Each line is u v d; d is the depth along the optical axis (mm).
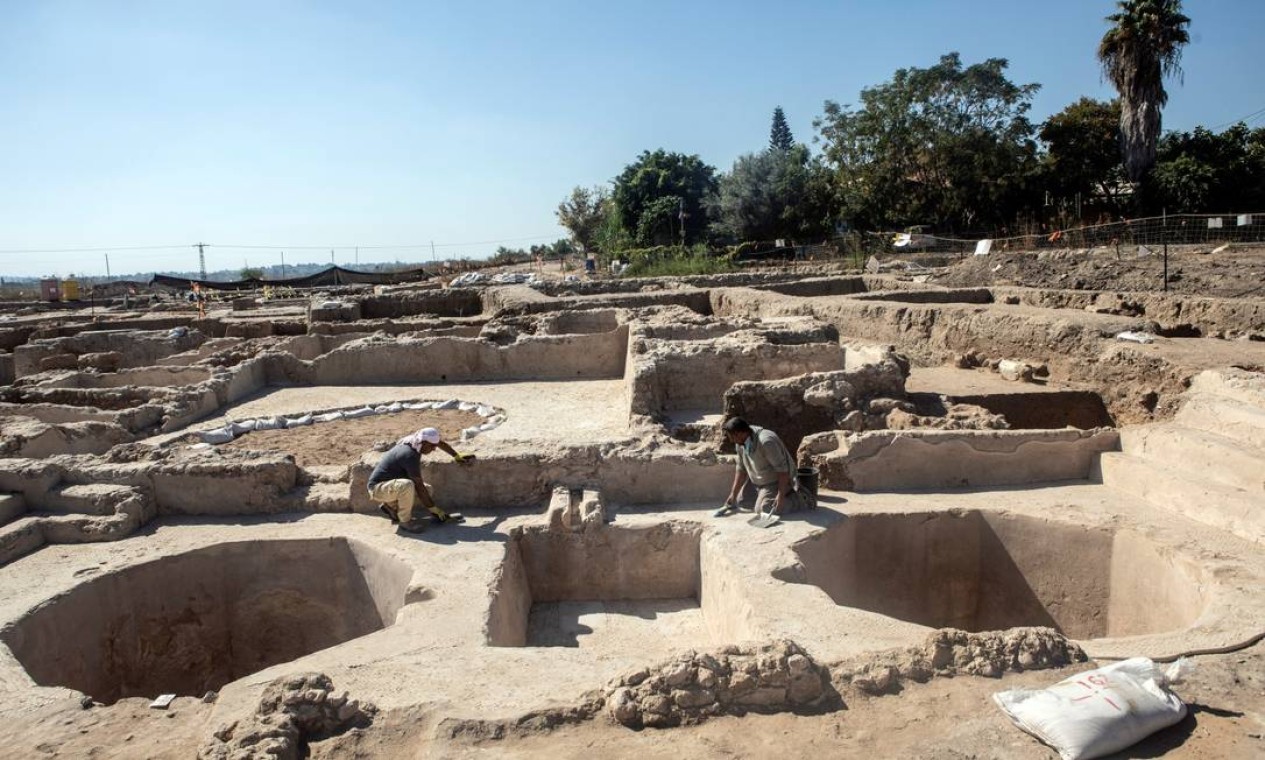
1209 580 4934
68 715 3742
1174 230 27719
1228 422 6441
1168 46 28656
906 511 6309
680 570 6211
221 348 15430
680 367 10219
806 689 3443
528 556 6227
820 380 8352
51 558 5957
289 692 3396
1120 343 11281
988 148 36344
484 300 22469
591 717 3406
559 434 9680
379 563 5926
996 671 3609
